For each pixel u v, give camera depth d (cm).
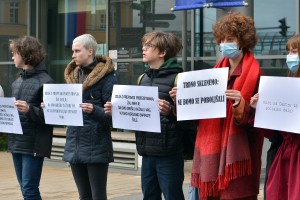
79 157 544
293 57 434
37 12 1378
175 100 466
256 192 455
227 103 447
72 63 579
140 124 498
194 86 452
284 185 432
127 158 978
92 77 543
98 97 548
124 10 1243
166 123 493
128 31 1236
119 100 508
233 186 441
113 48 1261
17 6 1404
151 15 1198
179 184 504
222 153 442
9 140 603
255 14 1059
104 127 545
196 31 1125
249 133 452
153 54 504
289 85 416
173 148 494
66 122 546
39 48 592
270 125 426
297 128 413
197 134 468
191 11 1128
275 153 445
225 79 439
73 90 539
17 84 600
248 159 440
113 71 558
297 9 1006
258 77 445
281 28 1030
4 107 585
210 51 1110
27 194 588
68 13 1344
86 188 565
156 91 488
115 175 973
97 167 545
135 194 810
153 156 504
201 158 453
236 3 638
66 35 1349
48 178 959
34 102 584
